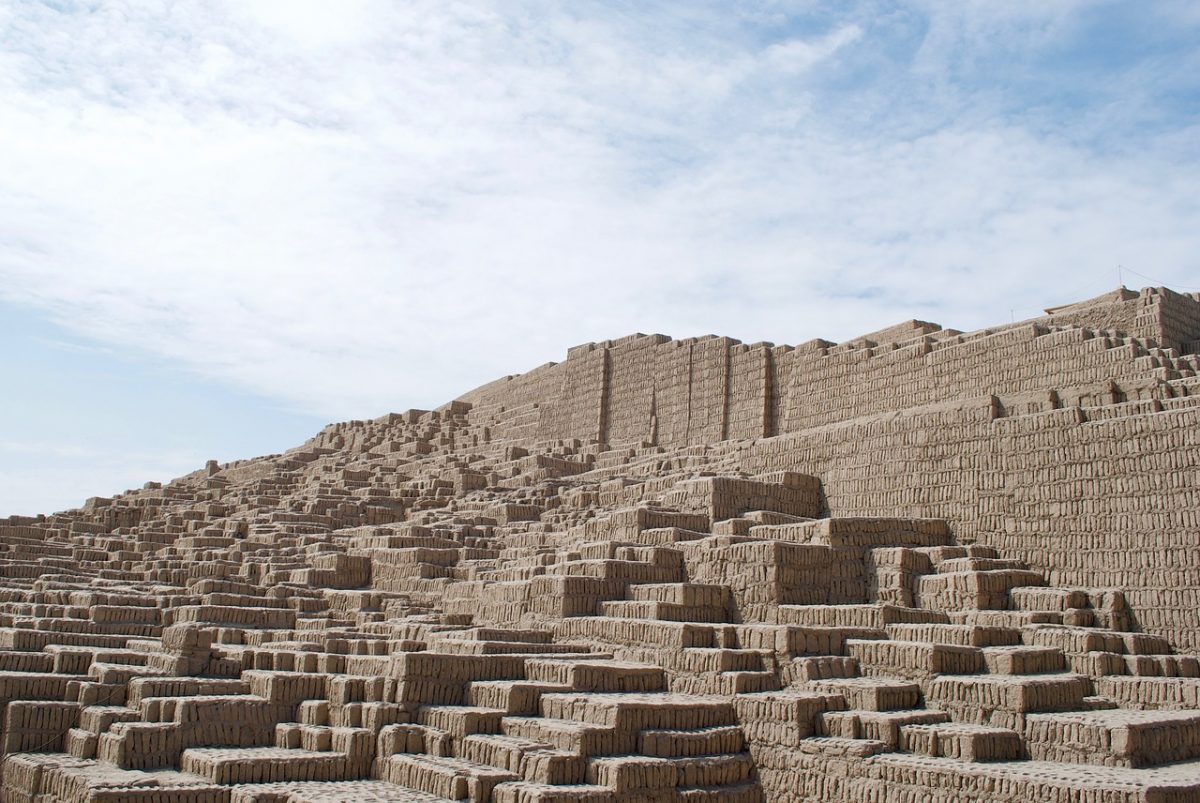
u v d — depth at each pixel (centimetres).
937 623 3145
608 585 3491
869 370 5647
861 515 4288
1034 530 3653
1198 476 3231
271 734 2555
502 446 8294
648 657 2986
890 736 2403
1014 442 3772
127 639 3306
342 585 4669
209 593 4138
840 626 2981
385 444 9506
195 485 9388
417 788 2283
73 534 6856
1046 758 2341
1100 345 4425
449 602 4050
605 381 7825
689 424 6969
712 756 2486
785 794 2467
